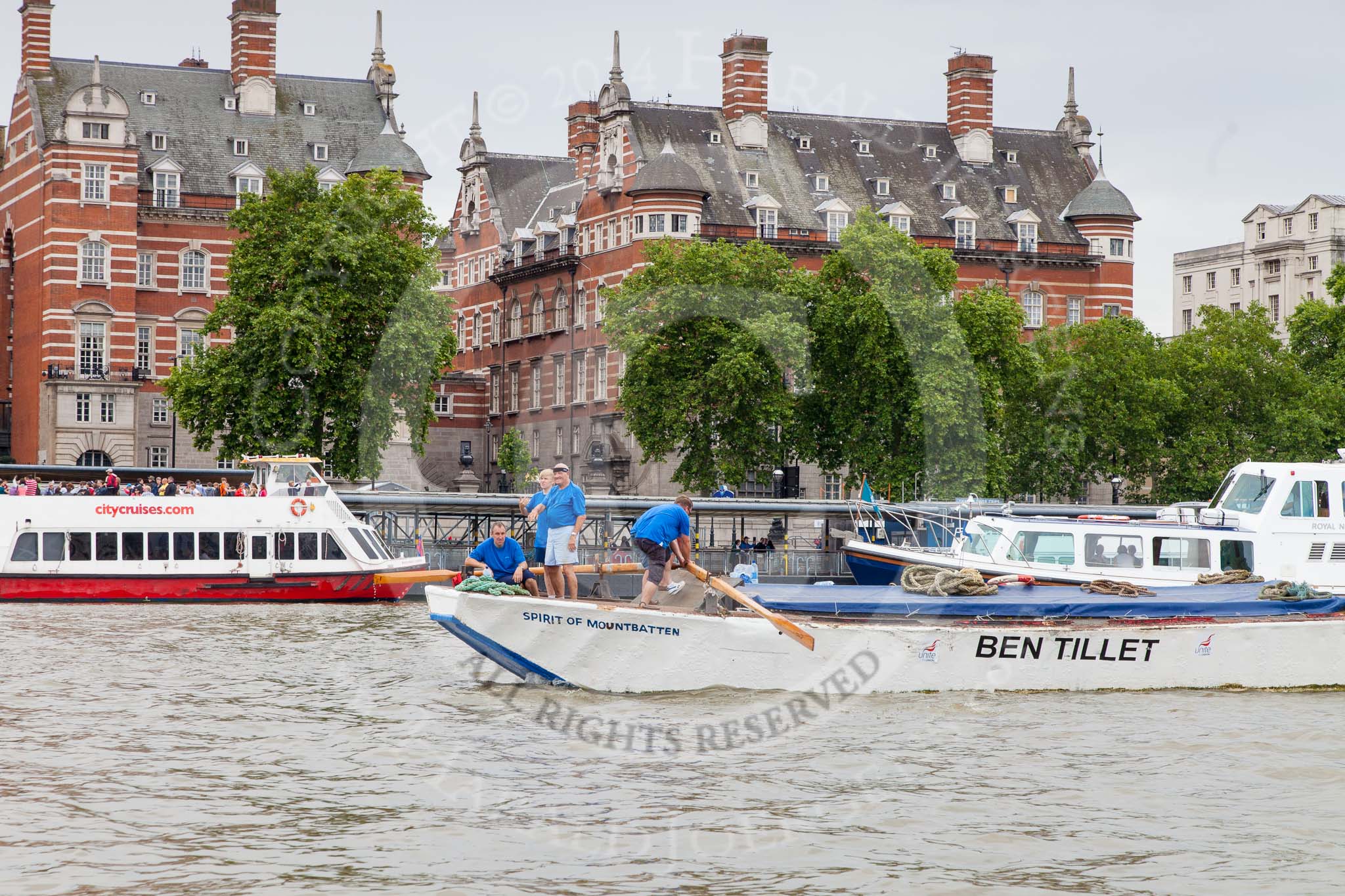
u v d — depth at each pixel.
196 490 135.50
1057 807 45.56
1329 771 50.72
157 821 43.22
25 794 46.16
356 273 150.75
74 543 121.25
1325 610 69.25
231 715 59.47
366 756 51.50
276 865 39.12
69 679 69.44
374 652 81.75
